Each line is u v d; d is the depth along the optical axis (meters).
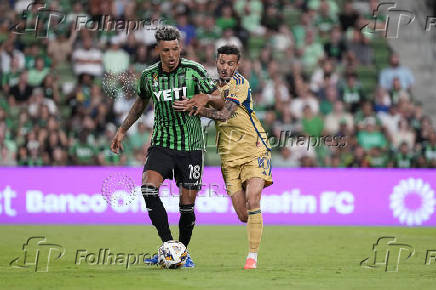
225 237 36.47
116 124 50.69
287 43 62.34
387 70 60.62
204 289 18.42
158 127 23.45
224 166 24.78
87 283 19.48
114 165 49.19
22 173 44.25
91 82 53.62
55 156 49.03
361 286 19.39
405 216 45.69
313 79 57.56
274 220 45.09
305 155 50.44
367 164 49.97
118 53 54.62
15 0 60.06
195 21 60.28
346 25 63.16
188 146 23.33
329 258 27.61
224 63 23.83
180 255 22.86
